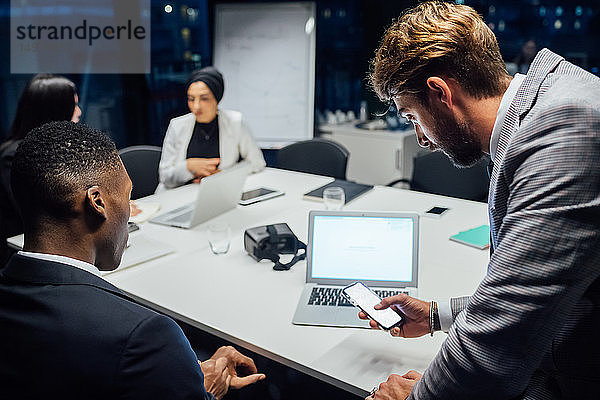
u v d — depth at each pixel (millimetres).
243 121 3432
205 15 4789
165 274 2023
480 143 1148
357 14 4824
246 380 1581
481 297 1021
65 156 1059
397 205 2680
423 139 1266
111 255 1165
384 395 1285
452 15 1105
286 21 4594
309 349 1549
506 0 4328
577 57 4320
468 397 1056
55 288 1027
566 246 932
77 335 984
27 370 986
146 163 3232
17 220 2732
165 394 1022
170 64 4727
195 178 3207
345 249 1896
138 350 1000
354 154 4738
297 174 3291
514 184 1000
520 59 4422
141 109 4688
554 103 972
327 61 4945
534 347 990
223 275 2008
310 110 4676
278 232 2092
